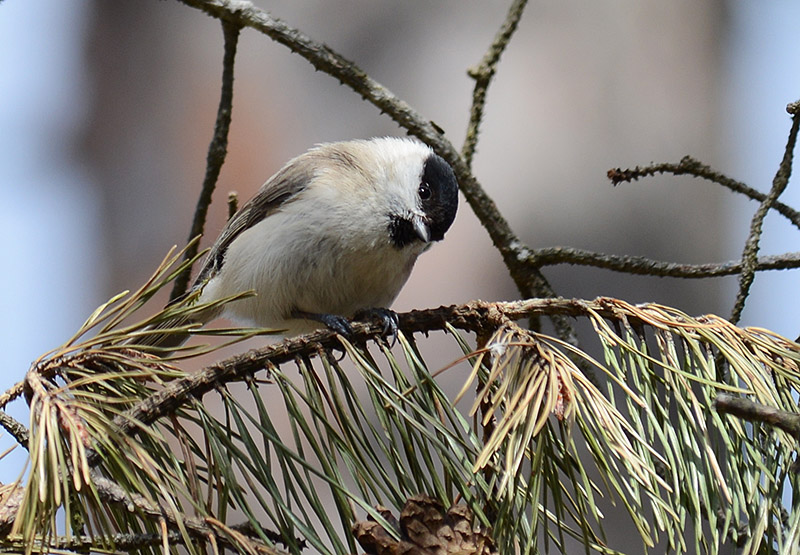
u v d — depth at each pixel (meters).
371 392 3.94
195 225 7.20
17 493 3.77
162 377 4.02
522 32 11.03
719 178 5.93
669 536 3.38
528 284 7.10
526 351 3.96
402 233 7.36
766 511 3.60
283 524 3.54
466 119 10.88
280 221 7.45
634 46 11.04
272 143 11.40
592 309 4.38
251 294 3.94
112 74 12.05
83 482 3.51
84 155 12.12
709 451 3.64
